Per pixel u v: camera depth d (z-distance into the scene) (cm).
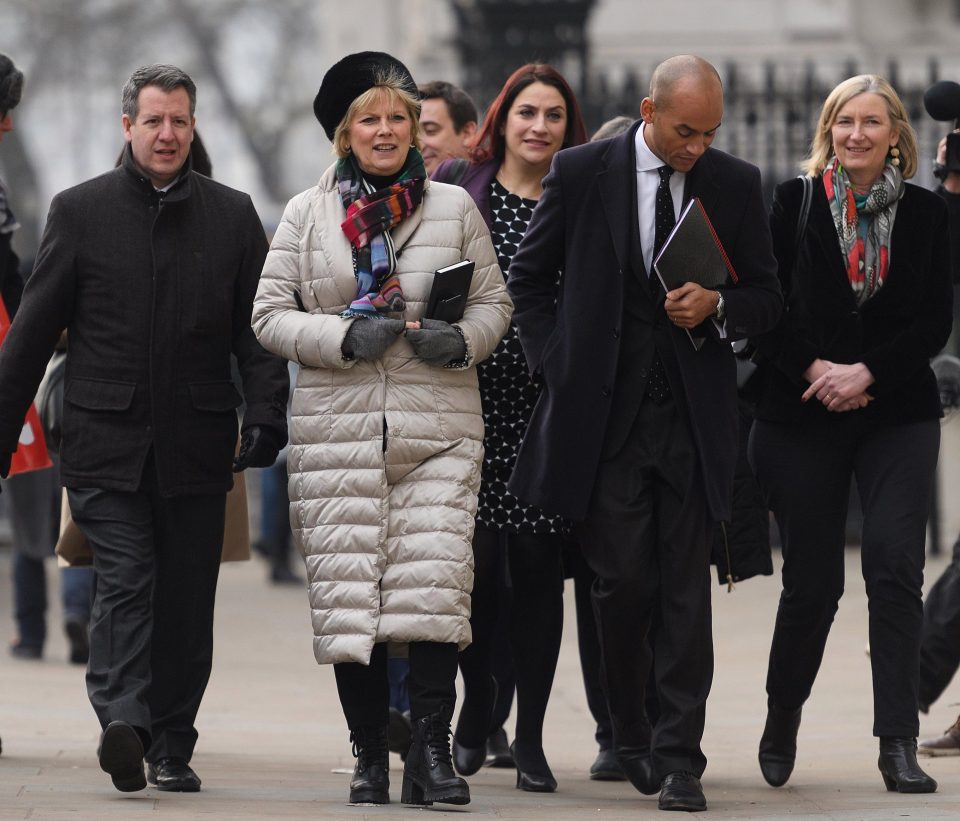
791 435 1816
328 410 1667
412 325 1650
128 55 14612
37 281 1766
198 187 1806
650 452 1703
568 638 3634
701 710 1700
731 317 1675
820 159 1858
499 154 1975
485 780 1980
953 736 2056
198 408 1780
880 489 1794
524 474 1739
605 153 1734
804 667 1850
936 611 2083
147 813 1614
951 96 2019
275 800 1730
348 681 1697
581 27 4275
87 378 1762
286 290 1695
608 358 1702
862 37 6719
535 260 1759
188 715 1823
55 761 2084
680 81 1644
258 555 5928
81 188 1781
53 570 5181
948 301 1817
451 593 1639
